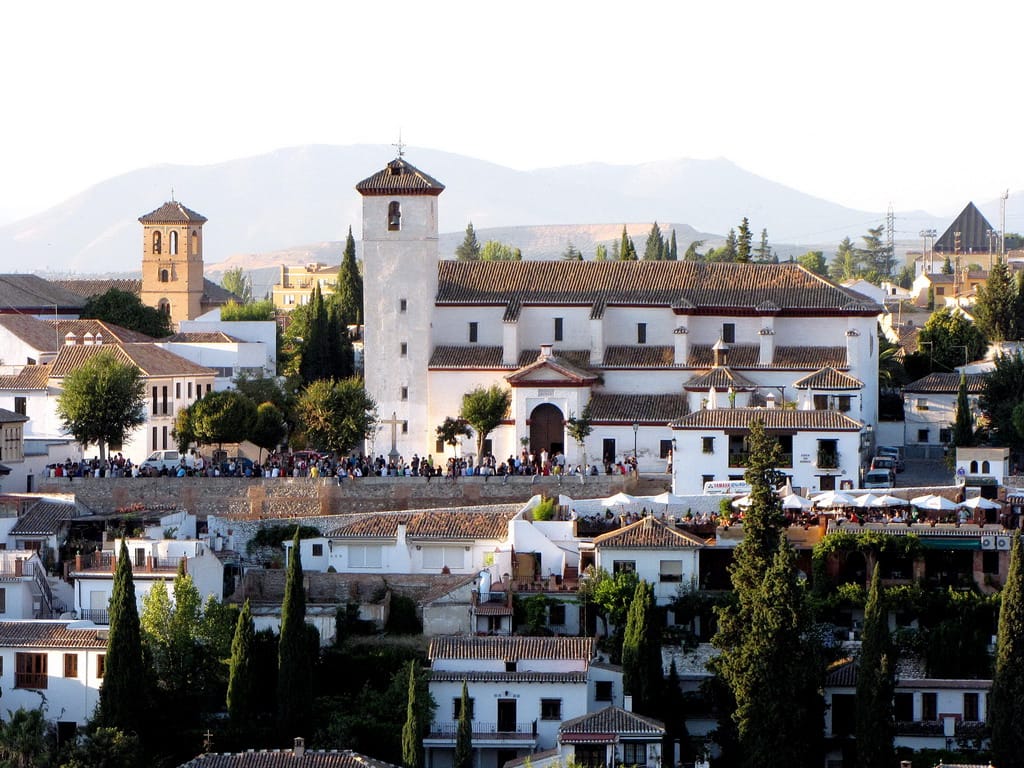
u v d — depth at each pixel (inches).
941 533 7263.8
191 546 7411.4
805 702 6515.8
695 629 7116.1
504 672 6683.1
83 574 7258.9
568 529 7731.3
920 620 7116.1
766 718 6456.7
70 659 6722.4
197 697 6811.0
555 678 6624.0
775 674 6476.4
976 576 7263.8
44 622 6909.5
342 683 6884.8
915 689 6668.3
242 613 6756.9
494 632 7204.7
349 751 6220.5
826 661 6815.9
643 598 6756.9
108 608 7180.1
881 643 6496.1
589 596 7180.1
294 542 6766.7
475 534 7770.7
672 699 6702.8
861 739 6476.4
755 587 6683.1
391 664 6889.8
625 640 6766.7
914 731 6614.2
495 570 7490.2
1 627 6850.4
